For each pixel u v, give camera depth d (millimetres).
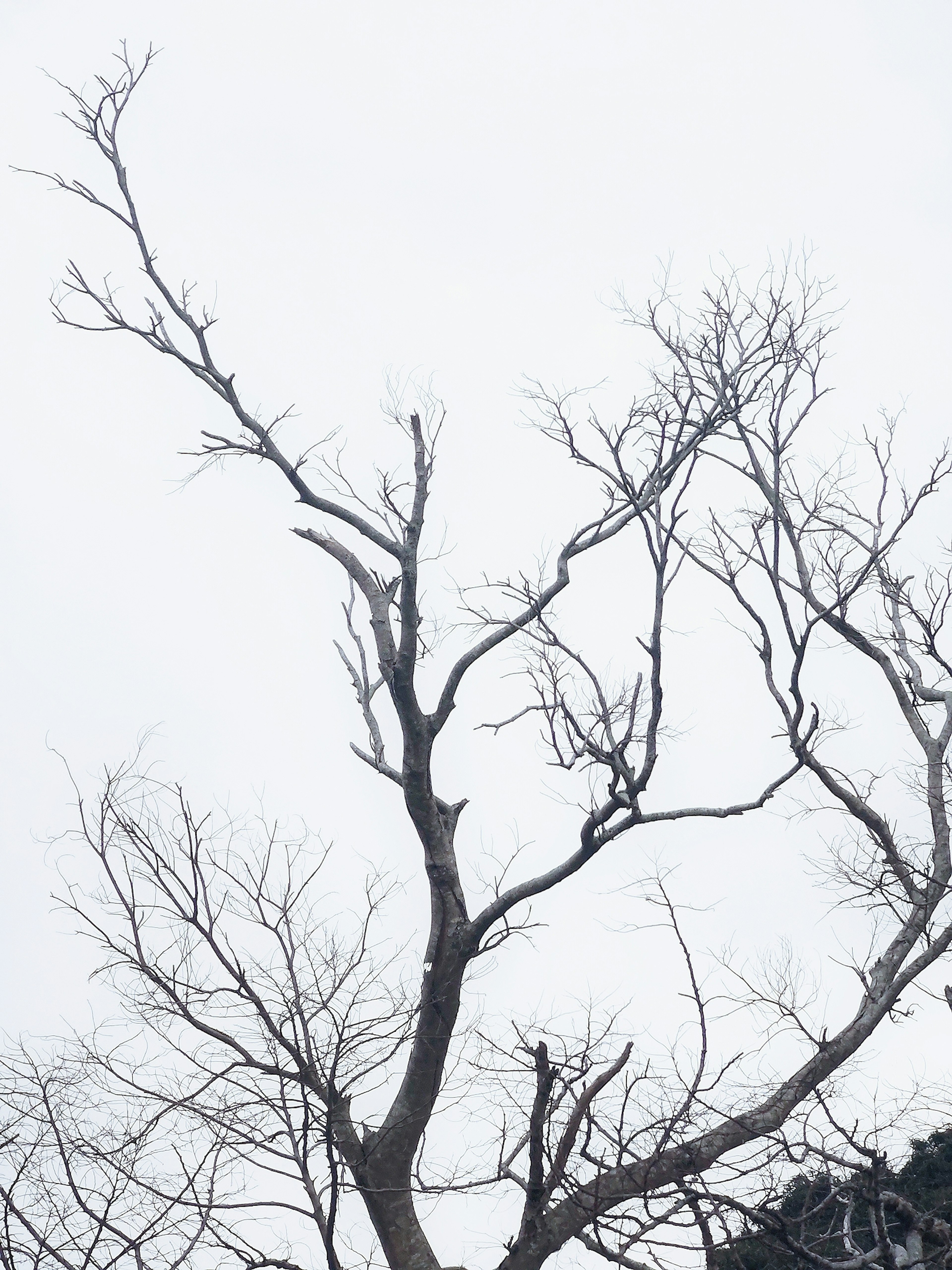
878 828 14859
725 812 14234
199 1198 11445
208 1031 11969
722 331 15750
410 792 15188
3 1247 11125
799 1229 11102
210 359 15922
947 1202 11883
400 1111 13984
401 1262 13461
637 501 13914
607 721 13859
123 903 12383
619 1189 12695
